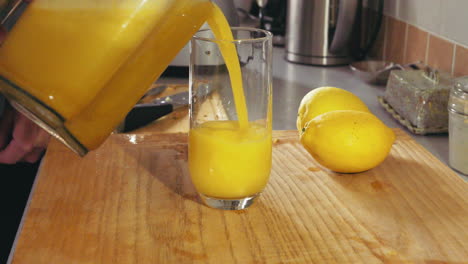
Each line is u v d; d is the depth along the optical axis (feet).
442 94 3.03
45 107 1.67
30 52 1.65
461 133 2.64
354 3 4.22
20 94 1.66
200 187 2.03
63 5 1.66
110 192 2.15
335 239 1.88
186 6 1.74
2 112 2.99
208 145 1.96
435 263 1.77
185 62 3.89
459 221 1.98
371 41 4.42
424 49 3.71
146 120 2.96
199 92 1.98
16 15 2.23
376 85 3.94
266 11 5.10
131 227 1.94
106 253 1.81
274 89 3.84
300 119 2.45
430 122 3.07
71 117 1.70
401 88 3.23
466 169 2.67
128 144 2.53
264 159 2.01
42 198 2.10
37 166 3.46
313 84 3.96
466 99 2.59
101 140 1.82
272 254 1.81
